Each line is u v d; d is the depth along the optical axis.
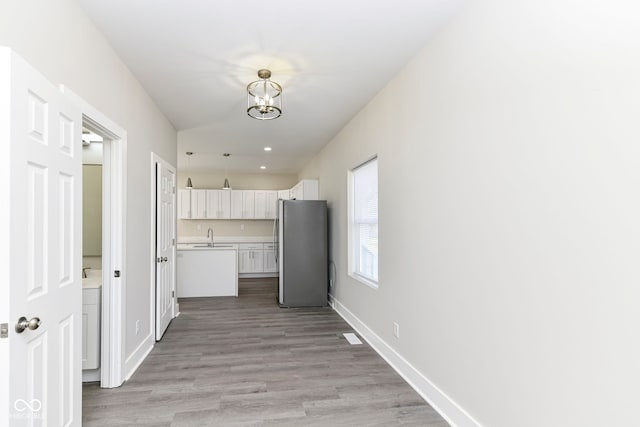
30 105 1.35
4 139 1.21
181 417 2.11
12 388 1.23
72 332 1.71
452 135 2.06
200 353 3.18
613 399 1.15
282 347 3.35
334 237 4.95
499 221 1.67
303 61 2.62
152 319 3.37
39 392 1.42
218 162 6.90
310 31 2.21
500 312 1.67
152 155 3.34
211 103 3.49
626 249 1.11
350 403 2.29
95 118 2.09
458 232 2.01
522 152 1.53
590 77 1.23
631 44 1.10
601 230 1.19
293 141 5.18
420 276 2.45
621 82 1.12
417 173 2.50
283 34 2.25
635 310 1.08
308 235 5.07
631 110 1.10
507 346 1.62
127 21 2.08
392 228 2.94
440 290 2.19
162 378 2.65
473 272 1.87
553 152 1.38
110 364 2.49
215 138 4.96
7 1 1.34
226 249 5.74
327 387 2.51
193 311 4.75
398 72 2.81
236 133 4.69
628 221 1.10
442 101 2.17
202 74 2.83
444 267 2.15
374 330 3.36
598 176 1.20
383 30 2.20
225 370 2.80
